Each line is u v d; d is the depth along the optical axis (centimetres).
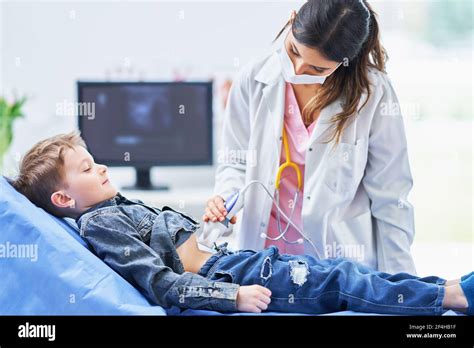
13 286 149
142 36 382
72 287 146
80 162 167
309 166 187
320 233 189
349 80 180
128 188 362
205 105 359
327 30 156
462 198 373
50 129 379
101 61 385
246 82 194
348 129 183
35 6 384
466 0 382
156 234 161
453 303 144
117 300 145
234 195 184
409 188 189
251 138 192
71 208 167
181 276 149
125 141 358
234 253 165
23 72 383
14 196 158
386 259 186
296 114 189
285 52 177
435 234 371
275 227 196
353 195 186
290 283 153
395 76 380
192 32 378
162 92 357
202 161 362
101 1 383
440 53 384
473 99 378
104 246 156
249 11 375
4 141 366
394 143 184
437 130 376
